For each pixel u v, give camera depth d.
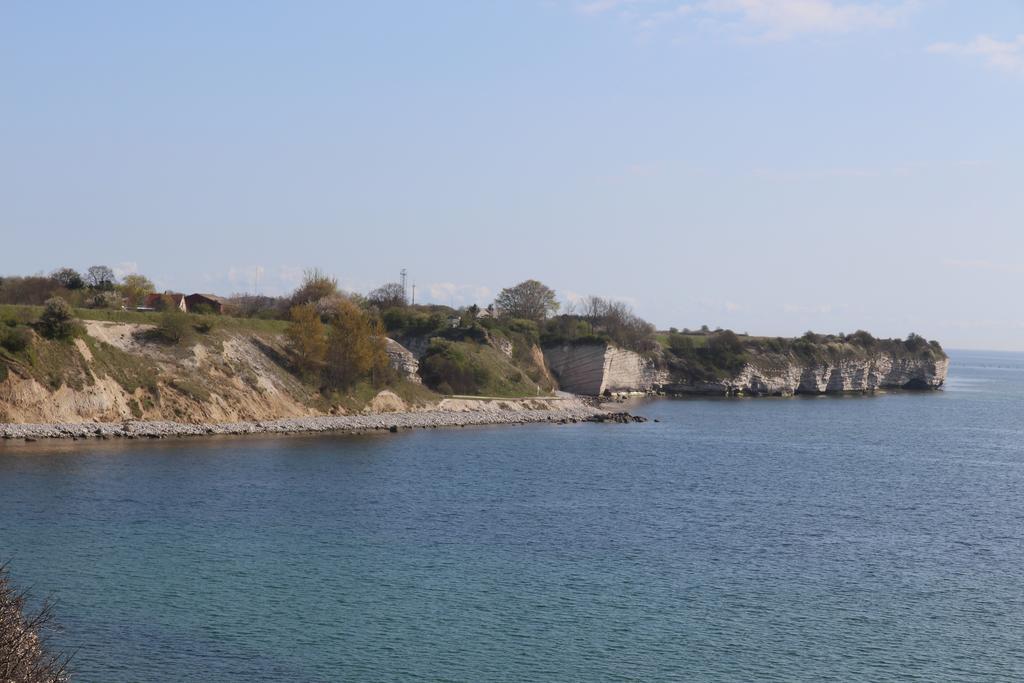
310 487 81.94
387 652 42.81
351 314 138.75
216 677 39.31
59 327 106.06
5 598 29.27
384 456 104.25
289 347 136.25
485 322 191.38
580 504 79.44
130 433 102.94
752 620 48.56
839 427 165.75
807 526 72.81
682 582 55.09
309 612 47.62
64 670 34.91
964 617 49.81
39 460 85.25
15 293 148.00
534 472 97.81
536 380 186.75
